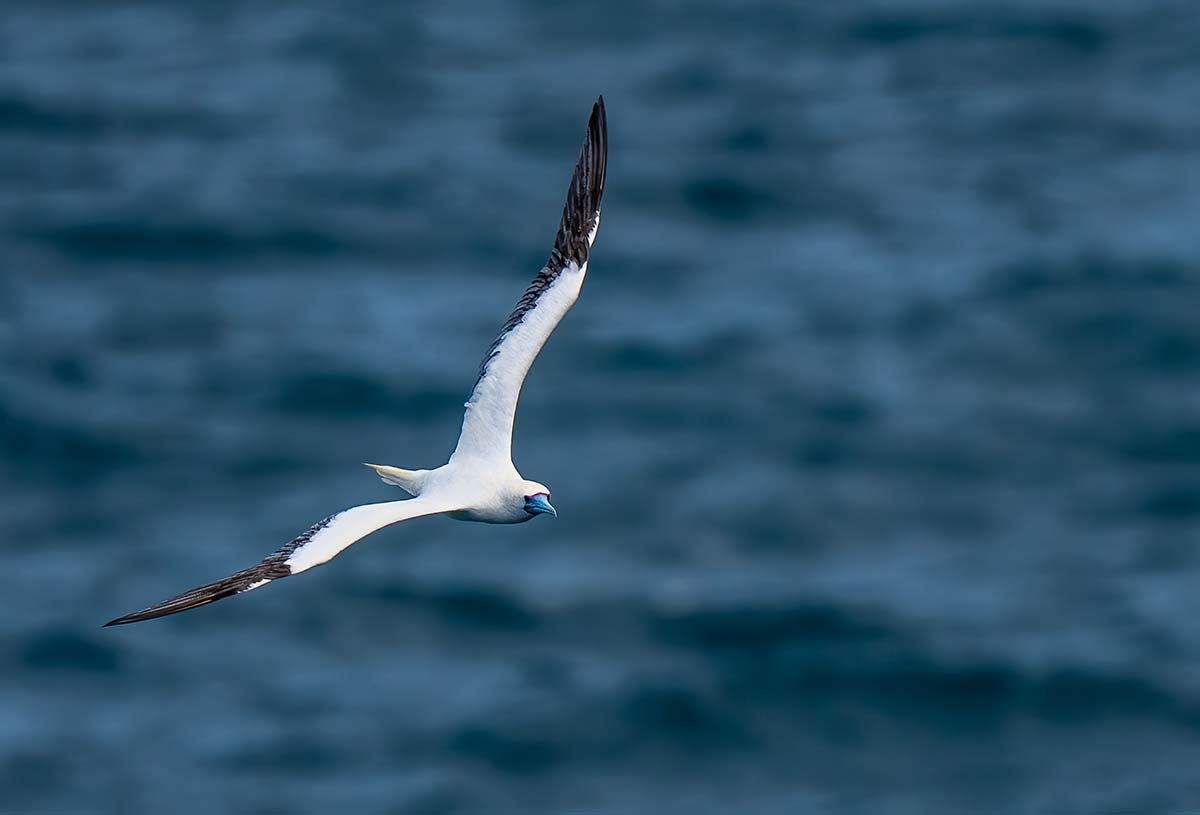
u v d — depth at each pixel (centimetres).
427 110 5603
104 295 4338
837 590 3206
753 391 3844
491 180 5019
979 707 2922
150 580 3194
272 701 2939
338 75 5938
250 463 3575
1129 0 6375
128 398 3819
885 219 4759
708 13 6456
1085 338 4069
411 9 6581
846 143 5303
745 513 3425
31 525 3375
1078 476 3544
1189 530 3356
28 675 2973
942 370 3947
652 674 3006
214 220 4738
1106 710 2942
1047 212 4778
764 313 4206
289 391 3847
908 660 3044
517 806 2730
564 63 6019
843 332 4122
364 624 3139
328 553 1529
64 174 5097
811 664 3033
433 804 2709
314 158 5191
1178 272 4334
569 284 1778
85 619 3089
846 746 2877
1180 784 2770
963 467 3572
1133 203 4819
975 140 5322
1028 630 3092
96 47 6241
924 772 2808
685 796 2759
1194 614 3125
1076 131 5369
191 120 5541
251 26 6431
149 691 2952
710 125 5419
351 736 2859
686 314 4194
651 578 3250
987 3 6356
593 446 3631
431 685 2973
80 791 2700
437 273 4438
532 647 3083
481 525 3412
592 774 2803
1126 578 3234
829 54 6062
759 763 2859
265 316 4206
